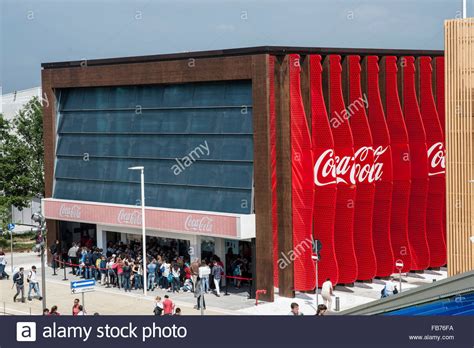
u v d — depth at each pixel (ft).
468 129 130.31
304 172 139.74
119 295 145.48
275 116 140.46
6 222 208.03
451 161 132.36
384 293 132.87
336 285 148.05
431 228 162.50
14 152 212.43
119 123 168.55
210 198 149.59
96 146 173.78
